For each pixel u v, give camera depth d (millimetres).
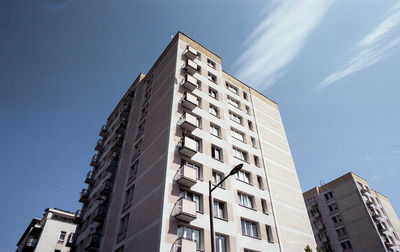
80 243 30797
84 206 36688
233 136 30469
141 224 20641
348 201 55031
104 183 30734
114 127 40469
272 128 37188
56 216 52469
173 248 17438
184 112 25312
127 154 30078
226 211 22312
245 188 26531
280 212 27938
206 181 22703
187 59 29781
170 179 20578
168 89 28078
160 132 25172
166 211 18844
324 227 56094
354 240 50594
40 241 43938
